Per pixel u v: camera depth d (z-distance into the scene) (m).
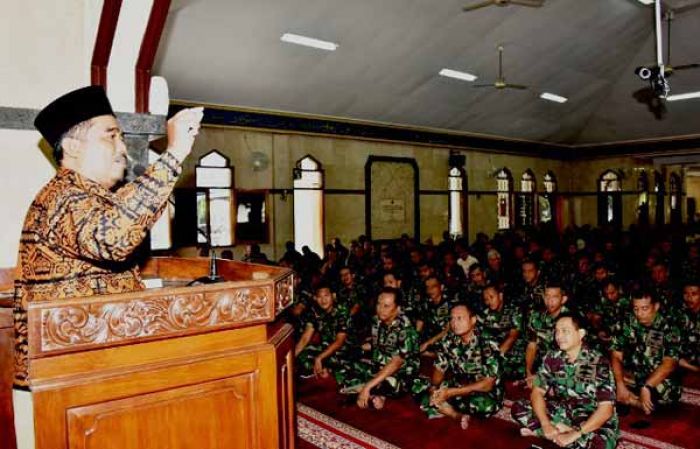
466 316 4.20
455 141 13.91
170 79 8.47
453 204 14.63
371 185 12.38
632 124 14.84
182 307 1.16
